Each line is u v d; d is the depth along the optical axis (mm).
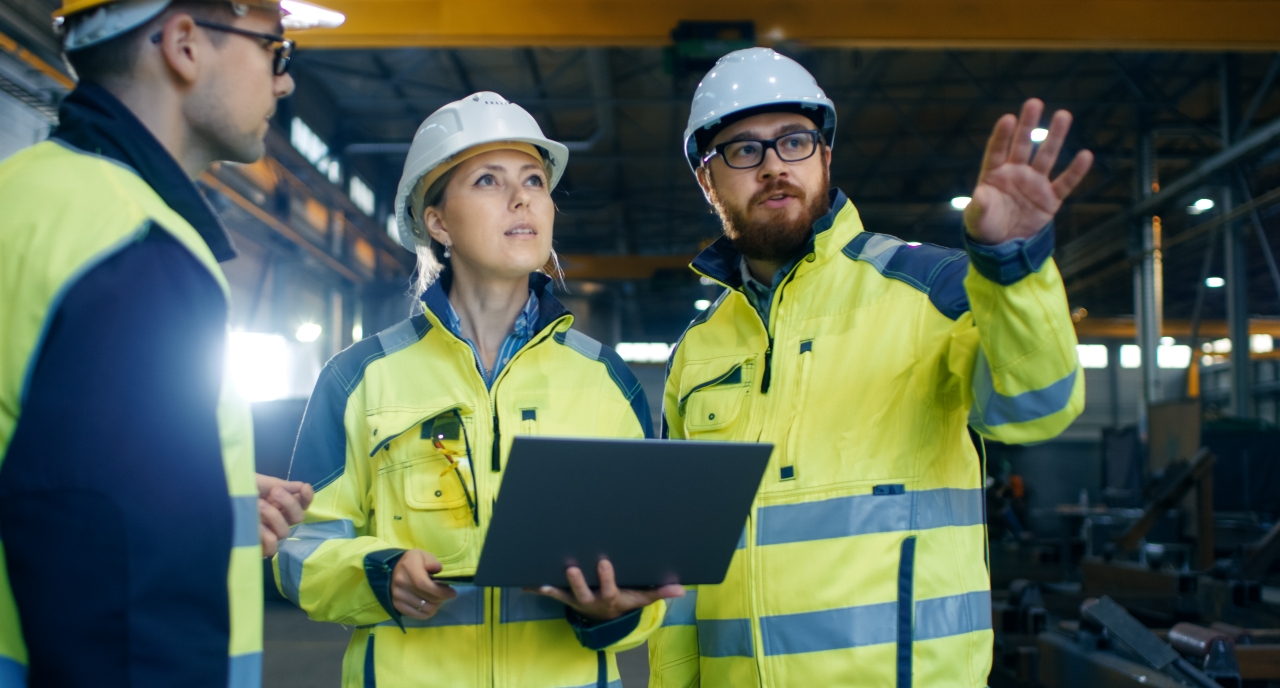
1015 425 1177
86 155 855
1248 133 11617
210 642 749
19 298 771
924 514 1357
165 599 719
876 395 1381
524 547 1048
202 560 747
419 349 1463
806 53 12234
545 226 1468
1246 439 10828
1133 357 23609
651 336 27938
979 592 1384
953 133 15281
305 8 1293
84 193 810
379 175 16203
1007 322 1106
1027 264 1076
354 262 14156
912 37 7707
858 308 1447
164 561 716
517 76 12953
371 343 1502
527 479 978
